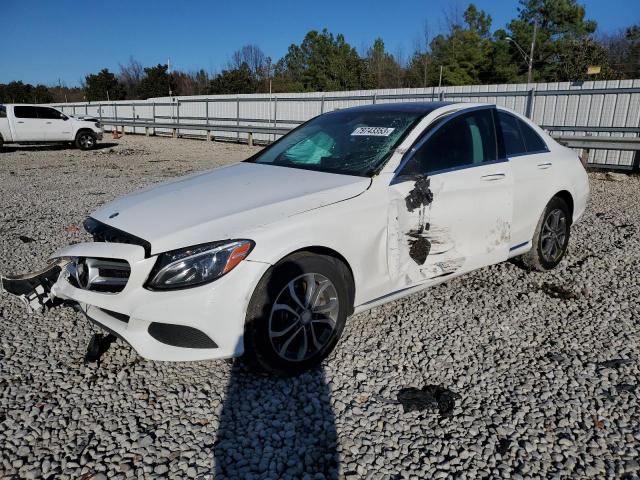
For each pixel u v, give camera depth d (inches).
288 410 104.8
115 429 99.5
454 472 88.2
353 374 118.1
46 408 105.7
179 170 474.3
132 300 103.7
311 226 111.2
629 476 87.5
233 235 104.2
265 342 107.3
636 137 407.2
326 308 117.3
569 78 1418.6
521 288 169.2
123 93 2400.3
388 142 136.9
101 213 125.5
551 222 178.2
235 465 89.8
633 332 138.9
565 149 188.7
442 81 1876.2
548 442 95.8
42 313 149.2
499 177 150.2
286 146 161.2
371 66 2089.1
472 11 2003.0
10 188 370.9
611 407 106.3
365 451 93.3
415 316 147.5
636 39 1815.9
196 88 2448.3
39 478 86.9
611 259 198.7
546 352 128.6
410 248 130.4
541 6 1861.5
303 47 2266.2
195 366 121.3
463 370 120.0
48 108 681.0
